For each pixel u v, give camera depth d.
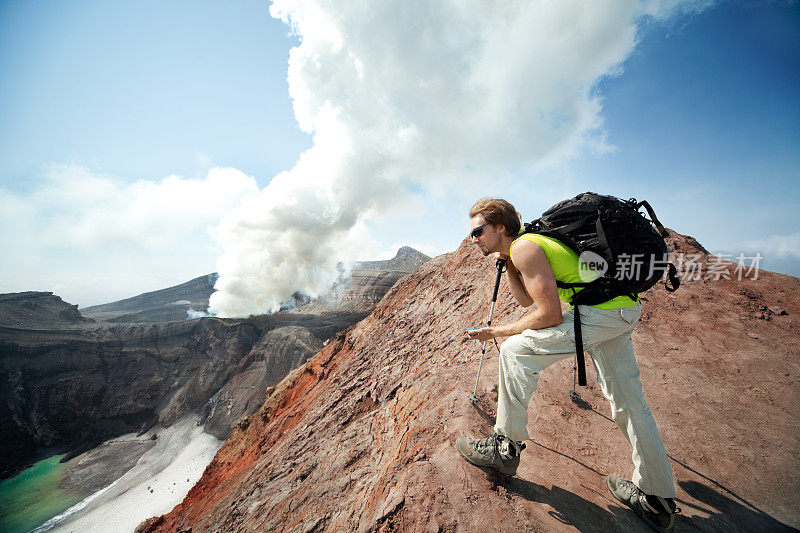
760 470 2.96
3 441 111.25
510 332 2.17
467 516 2.13
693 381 4.27
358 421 7.75
